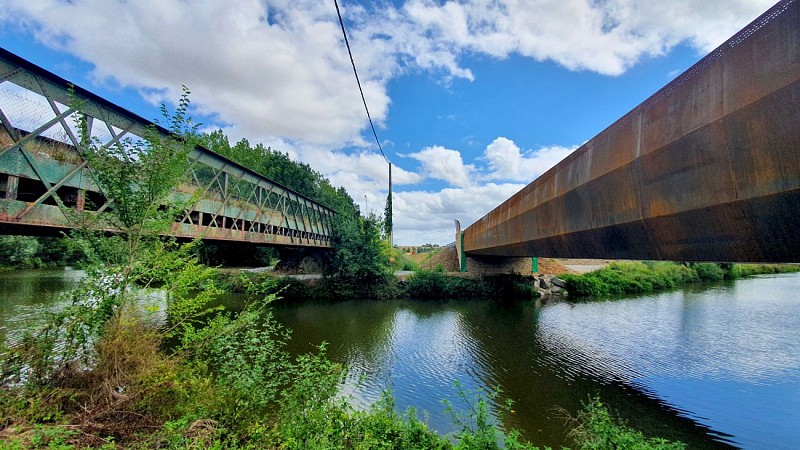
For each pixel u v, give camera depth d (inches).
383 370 525.7
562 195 473.4
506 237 780.0
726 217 242.2
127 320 236.8
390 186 1569.9
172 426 193.0
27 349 218.7
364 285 1266.0
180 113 252.8
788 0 195.0
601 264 1913.1
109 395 211.8
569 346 649.0
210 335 259.3
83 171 368.5
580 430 306.0
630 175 333.4
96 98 379.2
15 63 307.7
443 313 972.6
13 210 309.4
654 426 364.5
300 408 235.0
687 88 267.9
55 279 1169.4
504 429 355.6
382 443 216.5
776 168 203.8
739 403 414.3
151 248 259.6
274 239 870.4
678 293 1296.8
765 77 207.3
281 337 708.0
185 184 529.3
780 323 802.8
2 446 161.5
